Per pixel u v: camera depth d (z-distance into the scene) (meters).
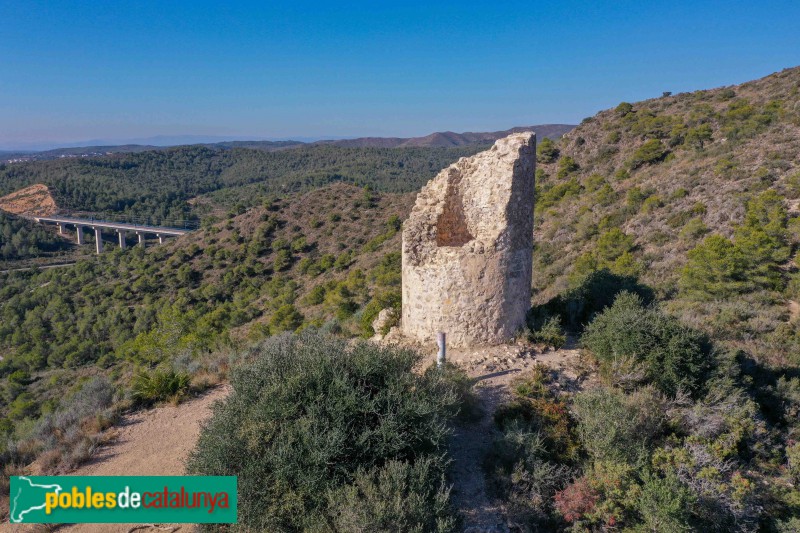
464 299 12.05
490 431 9.22
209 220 102.31
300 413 7.45
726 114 49.19
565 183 50.69
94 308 62.59
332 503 6.31
